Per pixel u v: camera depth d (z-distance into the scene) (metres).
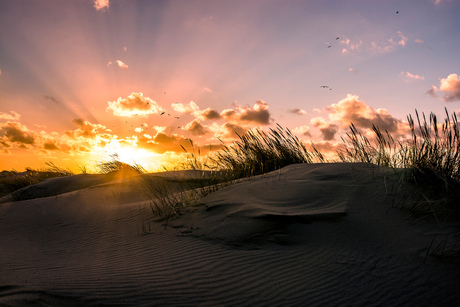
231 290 2.67
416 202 4.14
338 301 2.56
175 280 2.80
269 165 7.64
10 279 2.67
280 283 2.79
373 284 2.78
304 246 3.45
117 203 6.30
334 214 3.99
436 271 2.91
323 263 3.11
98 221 5.11
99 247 3.94
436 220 3.77
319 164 6.46
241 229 3.84
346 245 3.43
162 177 7.99
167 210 5.09
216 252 3.42
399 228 3.69
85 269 3.05
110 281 2.70
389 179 4.92
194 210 4.79
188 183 7.44
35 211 6.07
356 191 4.66
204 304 2.45
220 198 4.99
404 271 2.95
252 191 5.08
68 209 6.03
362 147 6.43
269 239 3.60
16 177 12.26
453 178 4.64
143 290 2.57
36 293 2.31
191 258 3.31
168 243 3.83
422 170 4.72
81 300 2.31
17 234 4.78
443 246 3.24
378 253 3.27
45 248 4.01
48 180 10.11
